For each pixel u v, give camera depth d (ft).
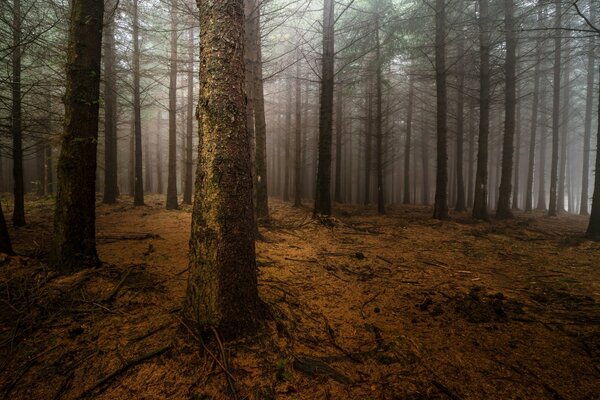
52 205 38.55
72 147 13.10
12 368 7.58
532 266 18.42
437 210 39.22
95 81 13.66
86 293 11.40
